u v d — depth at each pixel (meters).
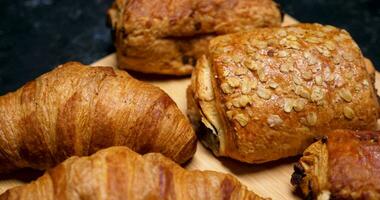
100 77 0.29
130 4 0.34
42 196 0.23
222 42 0.31
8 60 0.41
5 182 0.29
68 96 0.28
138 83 0.30
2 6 0.45
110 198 0.23
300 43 0.30
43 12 0.45
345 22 0.44
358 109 0.29
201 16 0.34
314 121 0.29
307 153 0.28
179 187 0.24
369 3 0.46
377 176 0.25
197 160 0.31
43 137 0.28
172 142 0.29
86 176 0.23
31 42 0.42
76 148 0.28
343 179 0.25
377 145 0.26
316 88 0.29
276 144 0.29
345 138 0.27
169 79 0.36
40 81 0.29
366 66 0.32
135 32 0.34
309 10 0.45
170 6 0.34
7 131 0.28
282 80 0.29
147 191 0.23
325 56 0.30
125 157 0.24
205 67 0.31
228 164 0.31
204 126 0.30
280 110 0.29
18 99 0.29
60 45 0.42
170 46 0.34
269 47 0.30
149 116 0.28
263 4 0.36
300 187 0.28
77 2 0.46
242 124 0.28
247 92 0.29
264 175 0.30
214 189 0.24
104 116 0.28
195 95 0.30
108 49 0.42
